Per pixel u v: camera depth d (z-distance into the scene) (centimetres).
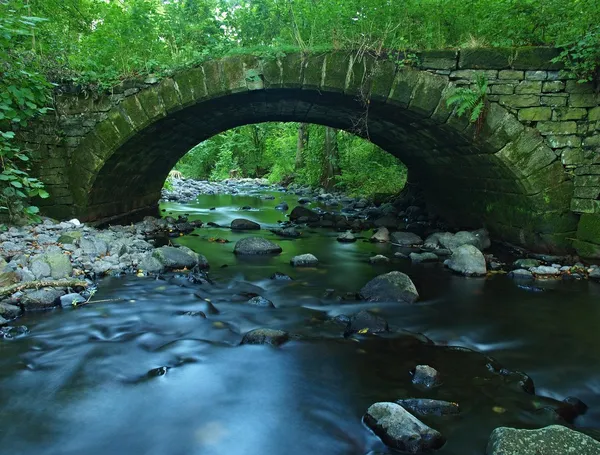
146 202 1218
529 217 702
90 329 407
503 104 660
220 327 420
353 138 1816
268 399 300
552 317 466
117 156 790
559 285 578
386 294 512
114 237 729
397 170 1639
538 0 640
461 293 543
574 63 634
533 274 621
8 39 564
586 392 319
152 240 819
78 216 777
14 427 264
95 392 304
